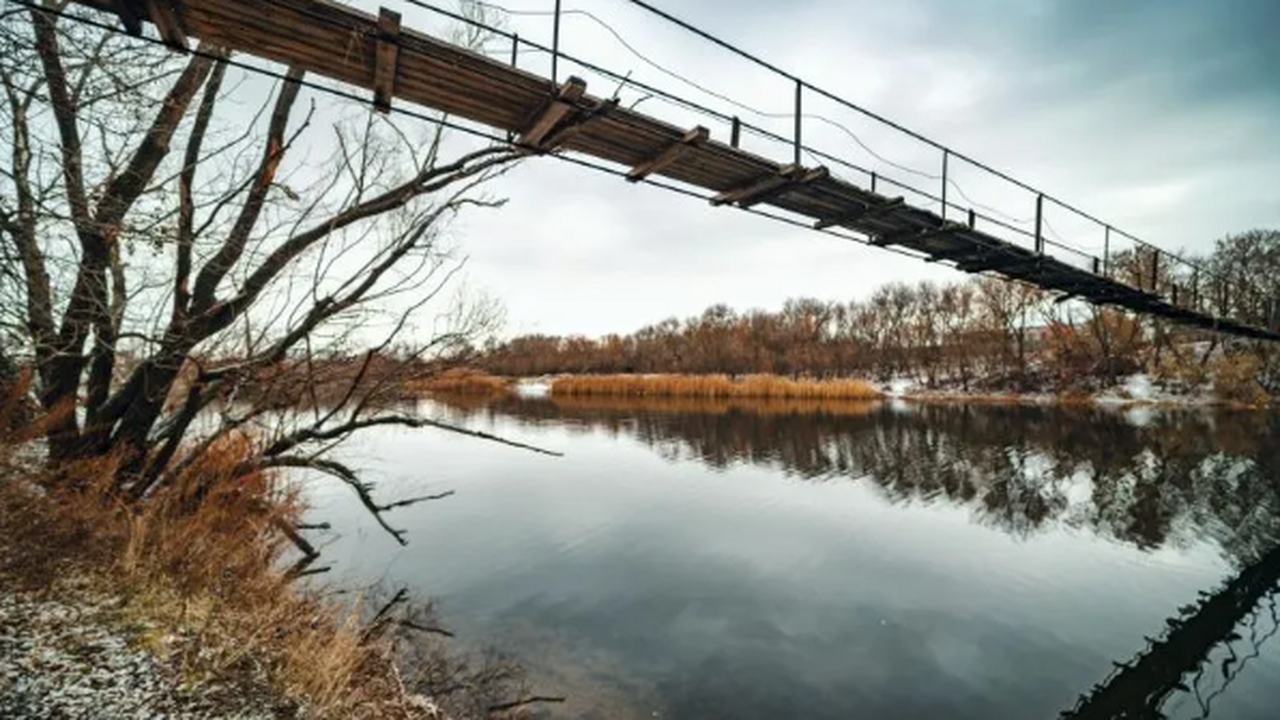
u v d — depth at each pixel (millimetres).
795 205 9609
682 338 86688
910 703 7180
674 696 7137
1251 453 22984
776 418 37344
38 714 3746
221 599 6344
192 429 10234
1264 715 7090
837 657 8258
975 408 43500
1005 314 56562
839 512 15977
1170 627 9406
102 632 4895
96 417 8055
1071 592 10758
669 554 12508
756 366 76000
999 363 61094
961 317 61812
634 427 33469
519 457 24469
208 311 7820
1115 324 51031
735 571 11570
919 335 64812
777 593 10531
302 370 8664
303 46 5734
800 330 80562
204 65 7531
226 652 5129
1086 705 7262
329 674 5285
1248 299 31391
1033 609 10016
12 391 7117
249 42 5676
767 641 8680
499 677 7324
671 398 54031
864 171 9117
